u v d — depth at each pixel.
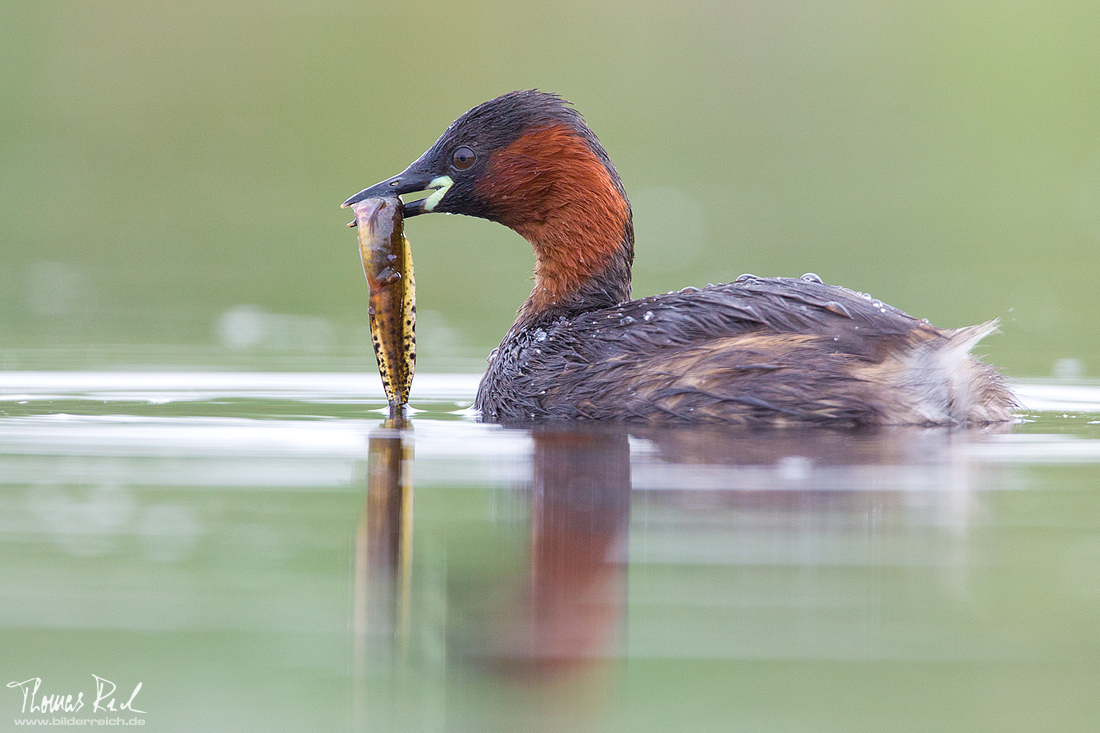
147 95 37.22
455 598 7.50
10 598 7.61
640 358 12.46
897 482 10.03
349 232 32.97
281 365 17.39
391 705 6.25
